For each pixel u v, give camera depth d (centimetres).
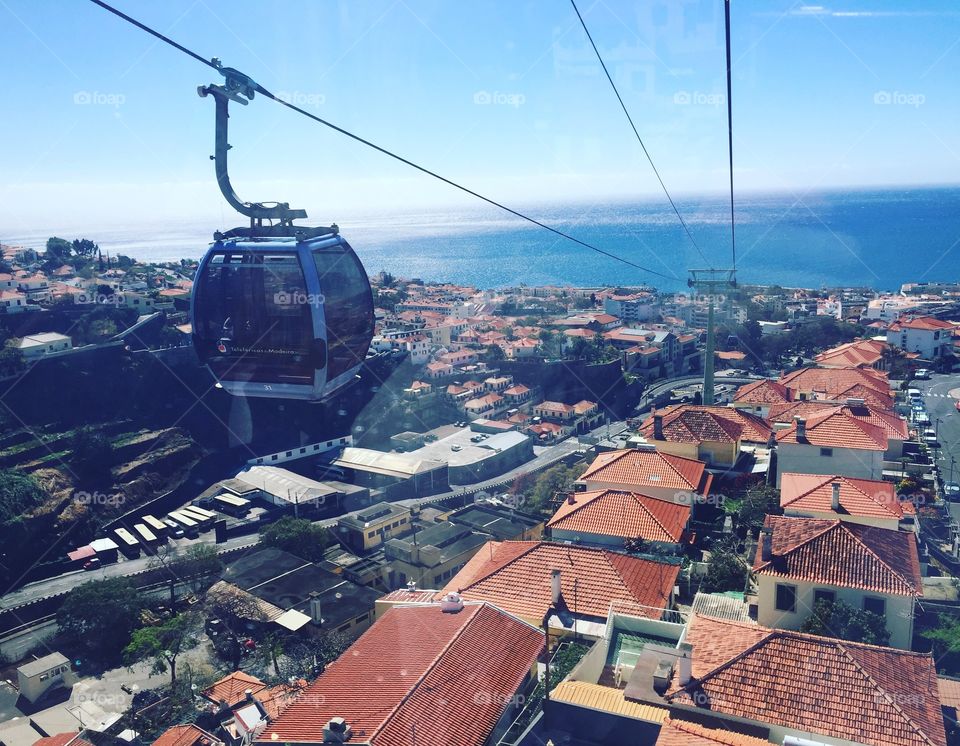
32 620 6875
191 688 4725
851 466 4856
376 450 9631
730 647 2358
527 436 9962
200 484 9900
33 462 9325
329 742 2025
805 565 3020
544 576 3189
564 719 2108
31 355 10431
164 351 11075
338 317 1459
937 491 5172
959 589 3497
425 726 2080
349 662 2467
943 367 11312
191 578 7188
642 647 2739
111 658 5931
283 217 1439
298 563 6191
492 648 2466
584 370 12338
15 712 5241
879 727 2012
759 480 5103
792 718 2067
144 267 18662
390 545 6000
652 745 1988
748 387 6900
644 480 4588
